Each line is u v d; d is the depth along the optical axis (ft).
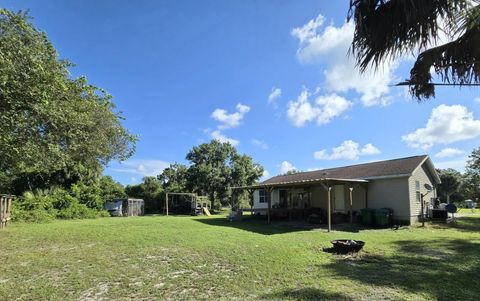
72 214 68.54
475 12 9.07
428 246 30.48
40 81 26.91
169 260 24.48
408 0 8.67
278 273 20.54
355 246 26.78
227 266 22.52
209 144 110.83
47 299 16.19
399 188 52.47
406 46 9.42
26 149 30.60
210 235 38.37
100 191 82.84
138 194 104.17
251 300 15.74
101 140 55.98
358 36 9.85
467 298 15.90
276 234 39.70
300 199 71.36
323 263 23.27
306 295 16.30
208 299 16.01
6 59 23.62
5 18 28.60
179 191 106.73
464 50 10.46
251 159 114.32
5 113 25.88
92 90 37.70
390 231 43.24
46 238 35.88
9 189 76.54
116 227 47.88
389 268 21.89
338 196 62.54
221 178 107.04
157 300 15.96
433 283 18.33
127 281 19.06
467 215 70.59
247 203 113.09
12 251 28.35
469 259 24.72
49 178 80.84
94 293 17.02
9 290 17.39
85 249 29.12
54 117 31.09
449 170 147.13
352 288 17.42
